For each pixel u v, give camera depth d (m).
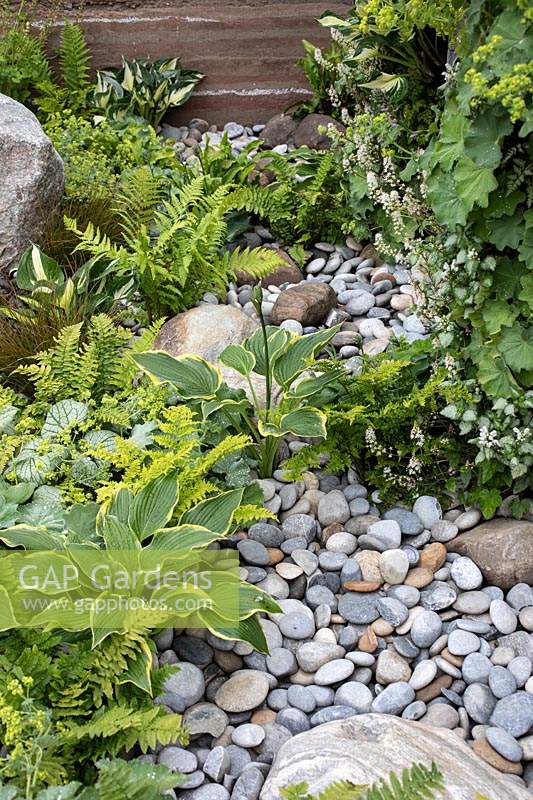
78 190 4.55
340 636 2.83
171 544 2.63
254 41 5.92
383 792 1.96
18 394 3.55
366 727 2.38
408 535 3.14
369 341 3.98
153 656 2.63
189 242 4.09
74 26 5.68
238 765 2.44
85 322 3.86
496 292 2.98
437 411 3.29
